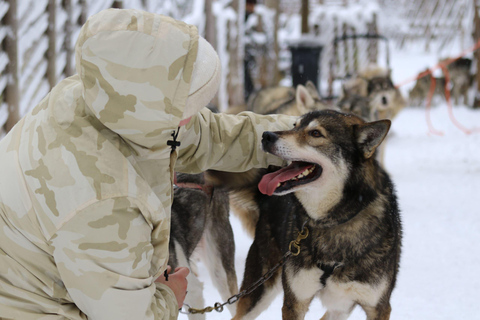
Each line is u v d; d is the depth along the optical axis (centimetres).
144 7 727
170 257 271
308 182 235
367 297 239
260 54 1152
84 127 155
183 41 151
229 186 275
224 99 942
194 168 217
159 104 150
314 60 973
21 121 170
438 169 779
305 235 241
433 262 420
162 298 177
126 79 147
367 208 235
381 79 754
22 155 158
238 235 475
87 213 150
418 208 577
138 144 161
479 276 388
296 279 245
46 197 151
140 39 146
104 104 149
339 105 739
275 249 277
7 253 160
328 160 233
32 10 538
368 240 234
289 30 1445
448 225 517
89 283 154
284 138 229
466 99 1407
